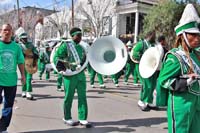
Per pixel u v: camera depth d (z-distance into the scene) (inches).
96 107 331.0
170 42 811.4
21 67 224.5
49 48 574.6
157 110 321.7
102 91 449.4
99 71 351.6
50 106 330.0
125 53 358.3
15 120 269.3
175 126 141.3
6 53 212.7
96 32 1128.8
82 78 252.1
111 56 361.1
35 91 429.4
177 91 141.0
